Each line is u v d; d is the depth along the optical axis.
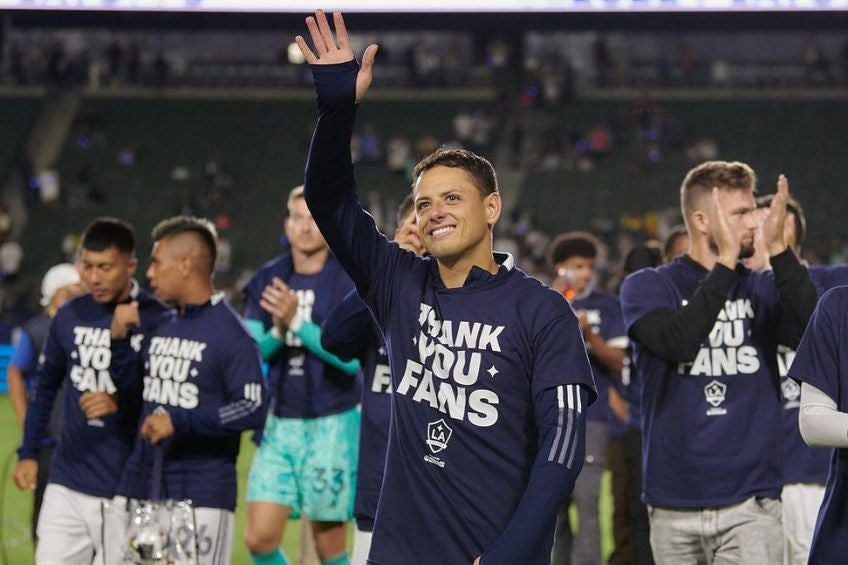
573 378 5.16
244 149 49.56
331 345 7.58
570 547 10.31
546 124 49.69
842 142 48.38
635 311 7.23
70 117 50.91
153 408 7.98
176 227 8.06
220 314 7.98
